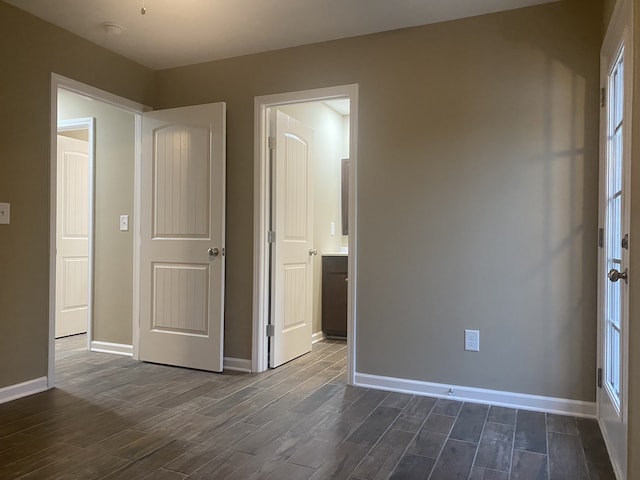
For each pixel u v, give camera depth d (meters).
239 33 3.13
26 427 2.41
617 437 2.00
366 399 2.88
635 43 1.71
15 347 2.83
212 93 3.61
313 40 3.24
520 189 2.76
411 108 3.02
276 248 3.59
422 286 2.98
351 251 3.14
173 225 3.61
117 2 2.73
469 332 2.87
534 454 2.15
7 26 2.77
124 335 3.95
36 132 2.93
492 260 2.82
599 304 2.55
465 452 2.16
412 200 3.00
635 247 1.70
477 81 2.86
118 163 3.96
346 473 1.96
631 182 1.77
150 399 2.86
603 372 2.45
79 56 3.20
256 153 3.47
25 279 2.88
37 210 2.94
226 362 3.56
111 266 3.99
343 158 5.26
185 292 3.56
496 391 2.80
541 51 2.73
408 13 2.84
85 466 2.00
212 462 2.05
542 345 2.71
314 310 4.58
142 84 3.70
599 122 2.60
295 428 2.43
